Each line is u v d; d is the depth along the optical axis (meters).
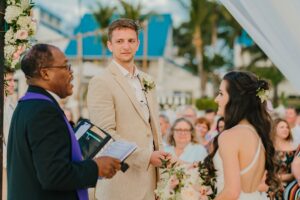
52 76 3.32
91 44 39.53
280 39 3.56
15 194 3.21
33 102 3.21
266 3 3.53
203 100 28.09
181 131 7.12
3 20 3.88
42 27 36.56
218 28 47.03
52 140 3.09
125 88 4.53
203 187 3.81
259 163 3.68
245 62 48.25
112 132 4.41
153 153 4.34
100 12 38.69
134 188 4.46
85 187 3.22
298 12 3.51
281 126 6.95
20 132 3.17
